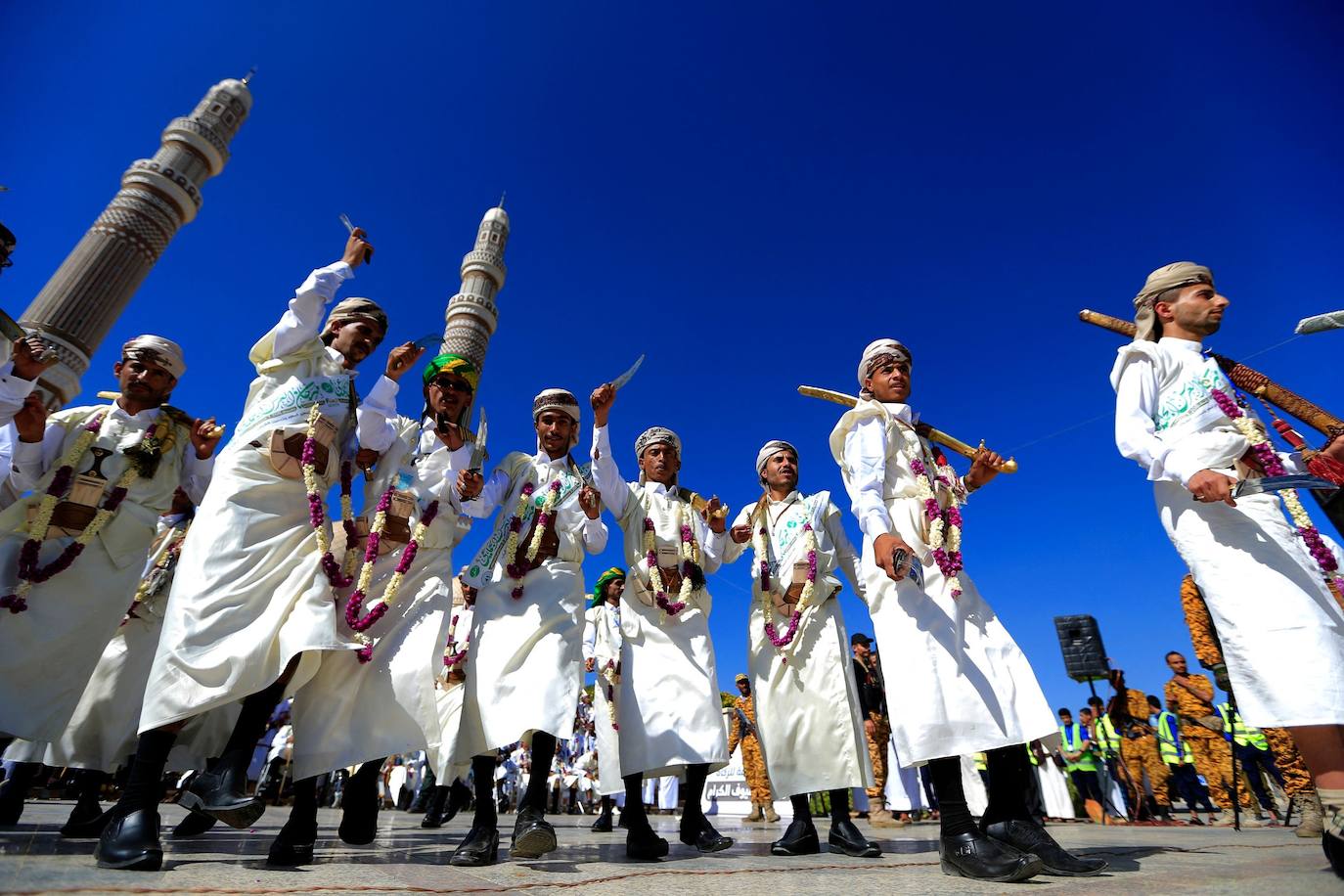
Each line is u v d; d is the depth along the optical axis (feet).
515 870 9.27
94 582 10.97
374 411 10.65
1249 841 14.90
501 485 12.65
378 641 10.38
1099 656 34.94
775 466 15.66
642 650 13.61
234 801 8.11
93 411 12.01
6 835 10.78
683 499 15.55
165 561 13.19
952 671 9.07
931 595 9.62
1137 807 31.37
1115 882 7.28
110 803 23.90
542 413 13.28
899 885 7.88
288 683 9.41
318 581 9.40
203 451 12.46
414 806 30.12
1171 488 8.88
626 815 12.20
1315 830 15.71
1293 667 7.41
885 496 10.34
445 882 7.59
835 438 11.08
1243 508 8.28
